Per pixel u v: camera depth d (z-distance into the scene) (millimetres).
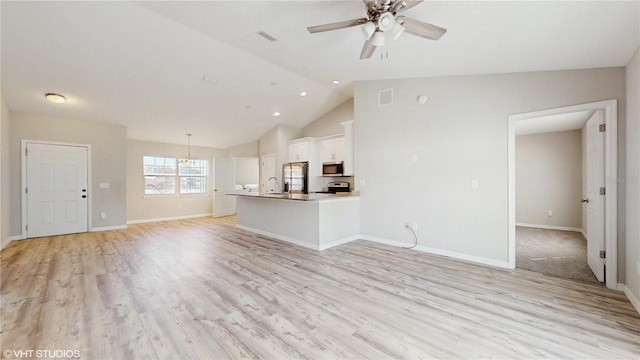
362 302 2379
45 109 4879
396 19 2061
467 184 3625
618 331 1934
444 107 3834
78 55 3494
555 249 4176
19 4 2643
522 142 6406
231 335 1881
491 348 1747
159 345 1763
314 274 3072
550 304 2342
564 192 5910
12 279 2900
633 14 1844
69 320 2059
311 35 3049
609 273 2676
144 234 5398
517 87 3264
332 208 4359
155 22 3047
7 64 3514
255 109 6039
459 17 2201
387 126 4449
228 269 3242
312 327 1984
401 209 4285
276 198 4465
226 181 8422
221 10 2691
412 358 1652
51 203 5180
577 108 2873
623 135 2600
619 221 2613
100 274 3064
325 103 6281
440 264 3430
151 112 5473
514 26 2215
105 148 5789
